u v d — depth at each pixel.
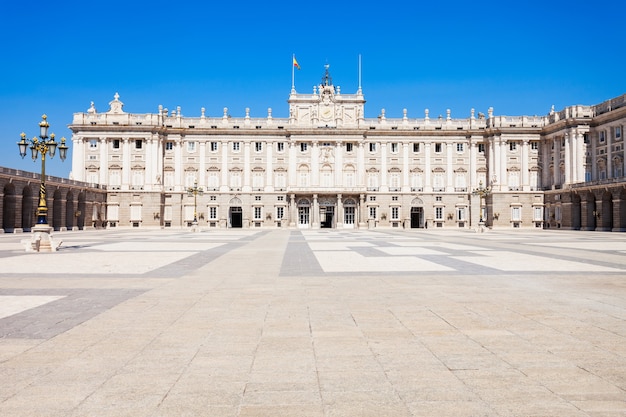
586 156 84.44
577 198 85.12
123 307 12.51
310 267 21.81
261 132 97.88
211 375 7.34
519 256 27.59
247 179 98.06
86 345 8.95
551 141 93.62
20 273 19.62
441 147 99.38
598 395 6.55
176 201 97.06
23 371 7.52
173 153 97.75
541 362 7.93
